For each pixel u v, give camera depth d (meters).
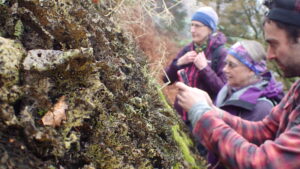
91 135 0.71
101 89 0.79
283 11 0.95
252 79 2.05
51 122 0.60
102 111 0.74
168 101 2.14
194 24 2.65
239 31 7.17
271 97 1.96
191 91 1.33
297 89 1.06
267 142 1.01
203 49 2.65
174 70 2.78
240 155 1.03
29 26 0.73
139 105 1.02
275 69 5.26
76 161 0.66
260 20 7.15
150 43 3.03
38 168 0.57
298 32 0.94
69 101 0.66
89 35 0.91
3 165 0.53
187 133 2.01
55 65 0.63
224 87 2.27
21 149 0.56
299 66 1.00
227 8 7.19
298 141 0.90
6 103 0.55
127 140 0.81
